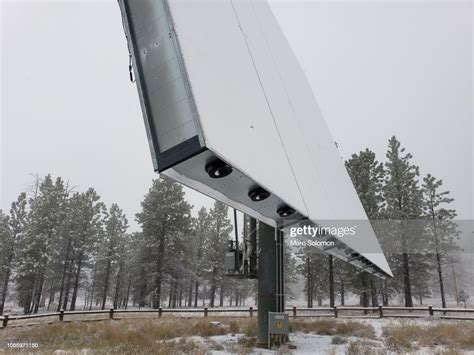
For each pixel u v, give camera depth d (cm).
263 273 871
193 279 3575
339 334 1027
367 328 1115
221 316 1723
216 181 292
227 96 316
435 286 4222
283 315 817
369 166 2814
